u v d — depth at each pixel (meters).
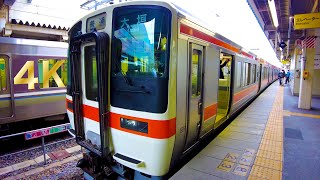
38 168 4.53
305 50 8.63
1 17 7.92
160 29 2.67
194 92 3.59
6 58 5.96
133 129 2.83
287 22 12.19
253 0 8.27
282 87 19.58
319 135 5.30
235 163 3.59
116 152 3.12
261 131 5.50
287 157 3.97
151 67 2.69
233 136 5.04
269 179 3.10
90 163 3.53
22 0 8.52
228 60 6.18
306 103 8.70
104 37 2.95
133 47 2.83
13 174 4.31
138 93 2.76
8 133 6.67
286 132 5.53
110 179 3.40
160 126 2.64
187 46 3.07
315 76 13.01
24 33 8.94
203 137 4.33
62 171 4.40
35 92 6.57
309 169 3.50
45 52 6.73
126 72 2.88
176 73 2.77
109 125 3.11
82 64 3.49
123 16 2.92
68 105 4.15
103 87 2.98
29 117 6.49
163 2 2.69
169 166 2.92
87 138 3.56
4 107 5.97
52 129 4.75
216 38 4.39
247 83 8.26
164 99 2.64
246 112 8.01
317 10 7.95
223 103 6.46
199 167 3.42
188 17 3.11
